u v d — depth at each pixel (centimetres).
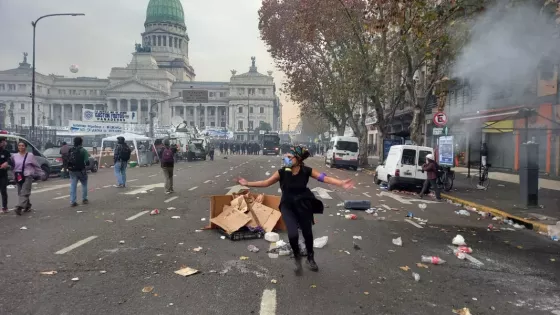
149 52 11962
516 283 525
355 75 2331
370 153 5775
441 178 1518
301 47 3177
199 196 1277
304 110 3934
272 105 12106
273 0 3195
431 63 1698
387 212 1061
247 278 510
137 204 1088
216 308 416
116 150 1509
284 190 548
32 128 2780
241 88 12094
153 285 478
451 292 484
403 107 3306
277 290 470
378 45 2142
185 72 13312
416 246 703
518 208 1110
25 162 932
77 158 1041
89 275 509
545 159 1980
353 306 431
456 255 651
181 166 3066
